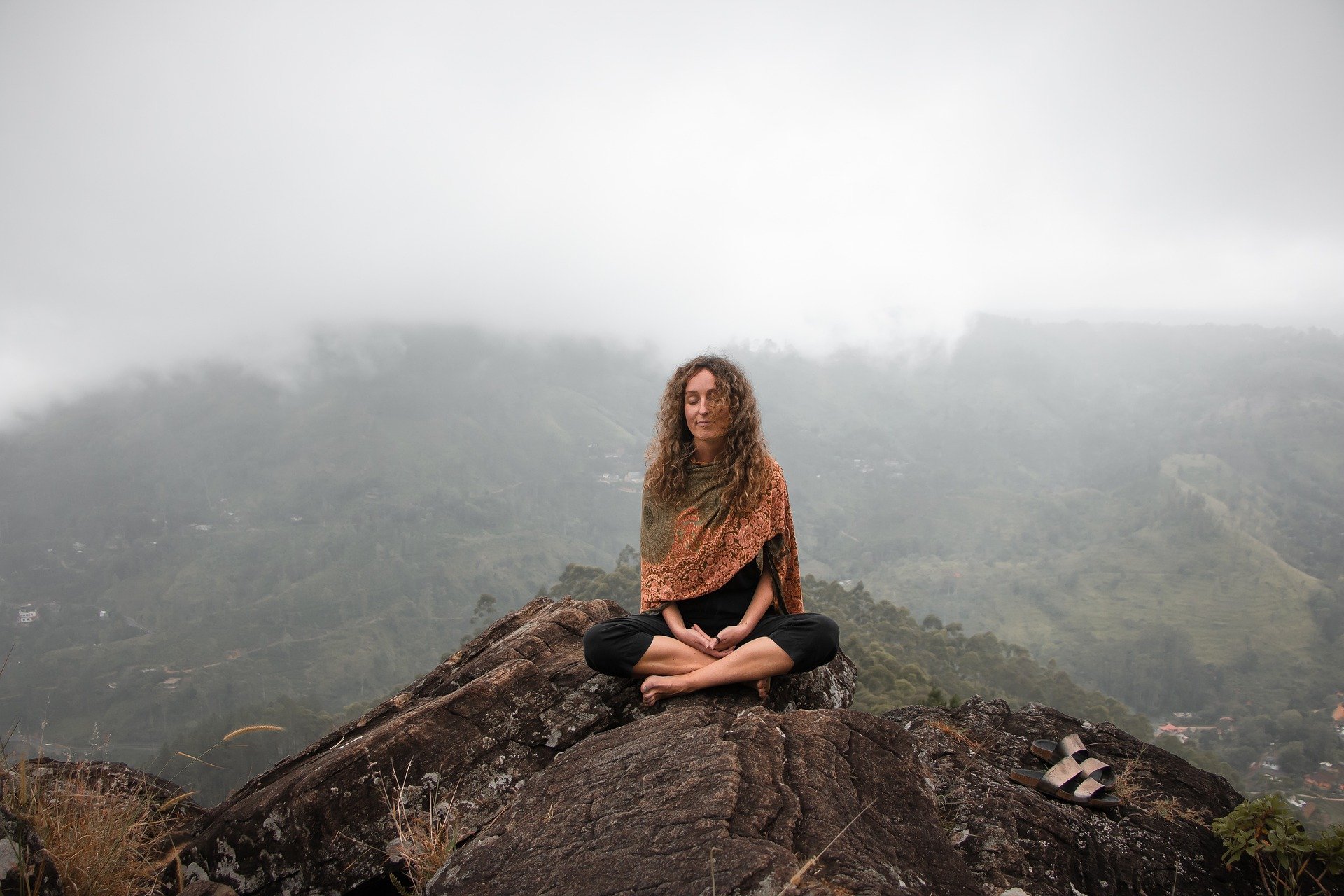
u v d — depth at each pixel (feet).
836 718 7.55
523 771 8.87
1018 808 8.35
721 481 10.43
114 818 7.66
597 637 9.93
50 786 7.83
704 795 6.22
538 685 9.70
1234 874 8.24
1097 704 263.29
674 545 10.54
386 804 8.19
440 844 7.72
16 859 6.45
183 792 9.27
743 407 10.48
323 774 8.21
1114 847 8.24
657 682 9.55
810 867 5.32
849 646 211.20
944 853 6.34
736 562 10.36
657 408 11.10
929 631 281.54
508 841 6.39
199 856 7.91
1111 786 9.34
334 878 7.72
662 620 10.57
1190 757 250.57
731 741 7.07
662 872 5.42
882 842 6.07
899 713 12.01
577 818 6.40
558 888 5.57
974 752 10.32
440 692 11.06
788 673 9.83
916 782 7.13
